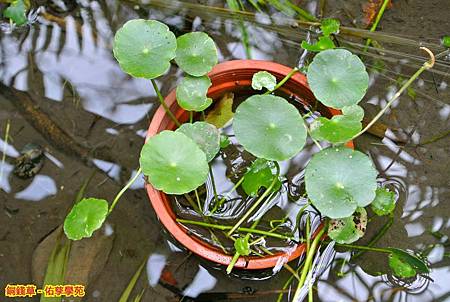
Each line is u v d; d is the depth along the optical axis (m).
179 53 0.93
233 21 1.08
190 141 0.90
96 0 1.08
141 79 1.05
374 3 1.08
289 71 0.97
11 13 1.06
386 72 1.06
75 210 0.91
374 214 1.01
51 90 1.05
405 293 0.99
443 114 1.05
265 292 0.98
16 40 1.07
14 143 1.02
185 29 1.07
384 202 0.95
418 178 1.03
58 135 1.03
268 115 0.91
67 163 1.02
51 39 1.07
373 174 0.89
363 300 0.99
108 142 1.03
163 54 0.91
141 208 1.01
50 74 1.05
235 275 0.99
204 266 0.99
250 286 0.99
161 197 0.95
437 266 1.00
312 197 0.89
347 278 0.99
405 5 1.08
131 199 1.01
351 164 0.89
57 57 1.06
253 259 0.93
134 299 0.98
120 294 0.98
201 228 0.97
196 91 0.93
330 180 0.89
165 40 0.92
